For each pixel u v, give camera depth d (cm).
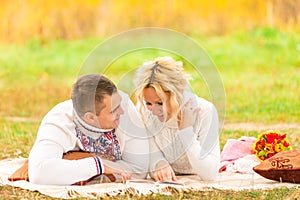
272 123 1195
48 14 2511
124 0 2569
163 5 2561
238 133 1077
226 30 2477
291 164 718
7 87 1756
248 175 773
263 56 2083
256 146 821
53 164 686
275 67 1955
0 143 1017
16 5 2512
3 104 1488
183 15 2522
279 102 1398
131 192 664
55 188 674
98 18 2522
